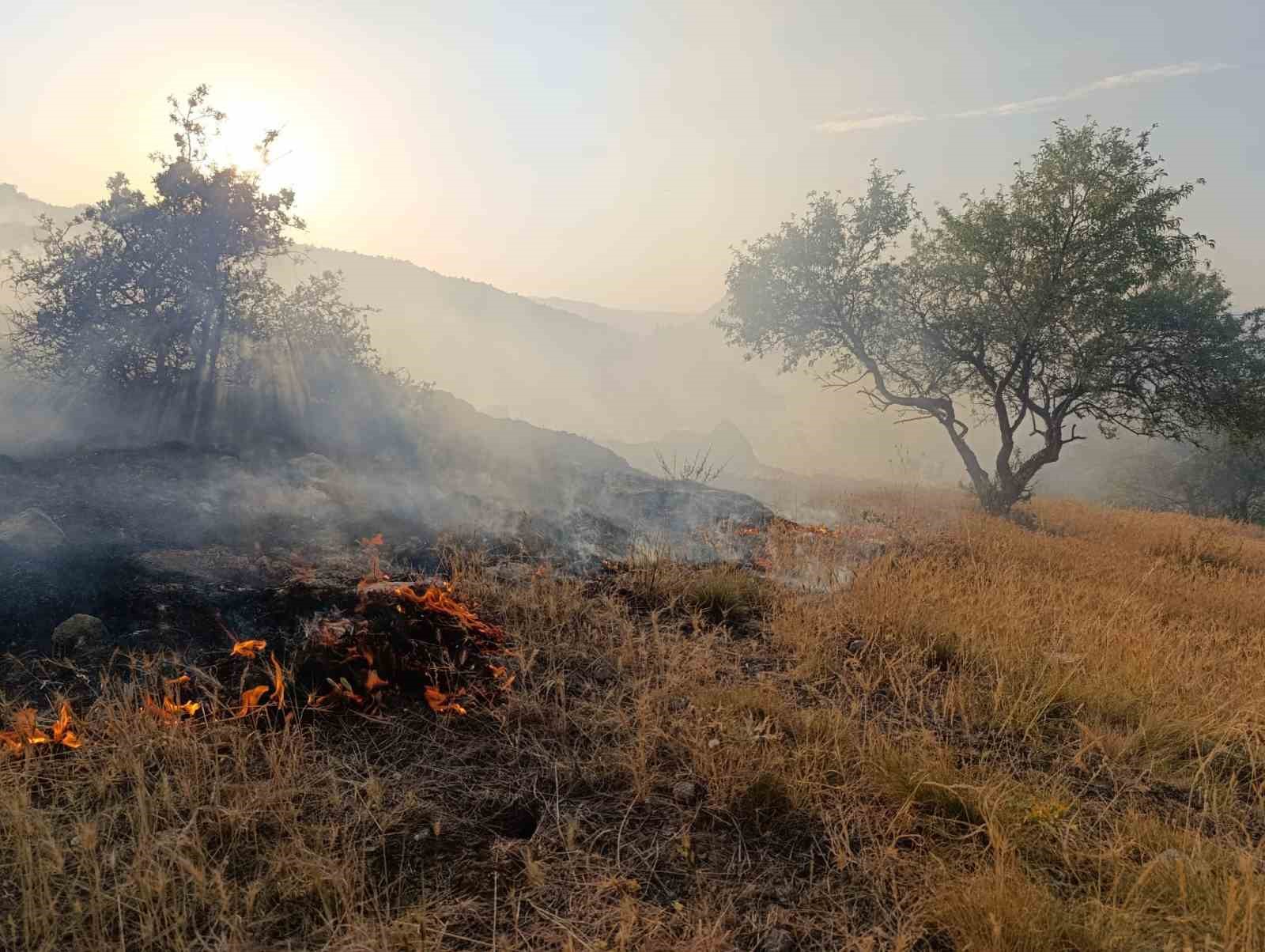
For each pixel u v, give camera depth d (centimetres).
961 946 231
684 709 386
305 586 450
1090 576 862
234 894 236
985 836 292
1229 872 268
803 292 1717
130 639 382
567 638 454
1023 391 1528
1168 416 1523
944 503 1473
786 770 329
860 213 1662
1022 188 1522
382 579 458
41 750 300
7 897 232
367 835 275
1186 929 237
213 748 310
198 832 257
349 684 358
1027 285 1498
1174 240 1408
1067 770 363
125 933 223
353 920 229
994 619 541
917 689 440
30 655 361
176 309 742
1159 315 1411
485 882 256
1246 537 1727
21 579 395
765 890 261
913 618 524
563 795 310
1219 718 424
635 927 237
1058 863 281
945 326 1565
